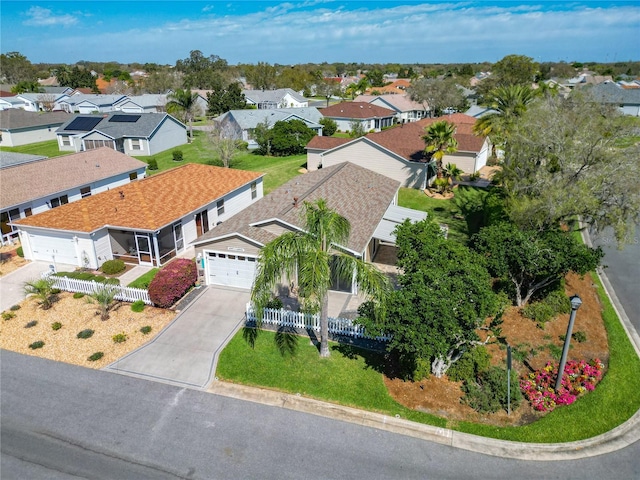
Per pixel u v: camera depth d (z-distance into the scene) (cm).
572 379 1664
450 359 1636
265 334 1905
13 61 14700
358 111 7544
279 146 5584
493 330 1548
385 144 4269
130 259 2622
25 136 6431
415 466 1288
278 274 1586
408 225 1973
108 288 2094
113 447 1338
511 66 8025
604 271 2692
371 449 1345
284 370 1683
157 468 1270
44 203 3095
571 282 2442
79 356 1758
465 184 4319
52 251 2592
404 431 1417
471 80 14000
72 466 1273
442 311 1393
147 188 2925
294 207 2475
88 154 3866
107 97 9388
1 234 2845
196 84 12438
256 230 2277
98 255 2523
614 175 2266
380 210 2731
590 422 1466
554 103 2831
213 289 2289
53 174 3338
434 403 1532
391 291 1556
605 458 1330
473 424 1448
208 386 1603
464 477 1256
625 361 1783
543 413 1507
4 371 1666
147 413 1473
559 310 2103
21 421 1430
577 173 2427
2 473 1246
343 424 1440
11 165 3494
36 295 2220
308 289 1515
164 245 2738
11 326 1964
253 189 3556
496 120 4053
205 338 1875
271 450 1334
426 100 8488
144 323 1984
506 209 2669
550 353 1822
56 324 1944
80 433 1387
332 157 4425
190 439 1370
